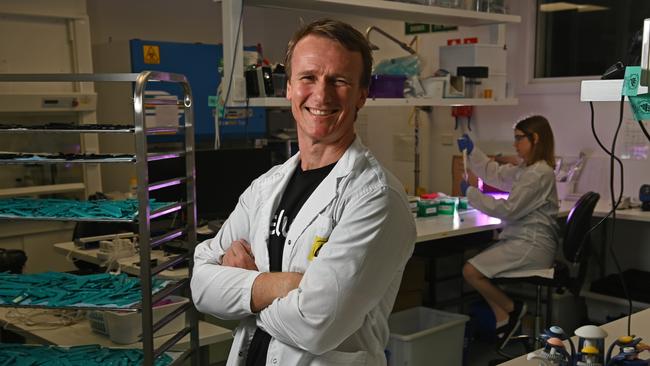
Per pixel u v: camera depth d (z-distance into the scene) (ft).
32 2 13.14
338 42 4.48
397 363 10.29
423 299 13.19
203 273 4.98
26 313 8.55
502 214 11.60
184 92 7.42
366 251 4.33
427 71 16.75
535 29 15.11
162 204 7.09
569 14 14.66
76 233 11.00
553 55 15.05
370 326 4.66
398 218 4.52
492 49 13.71
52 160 6.69
